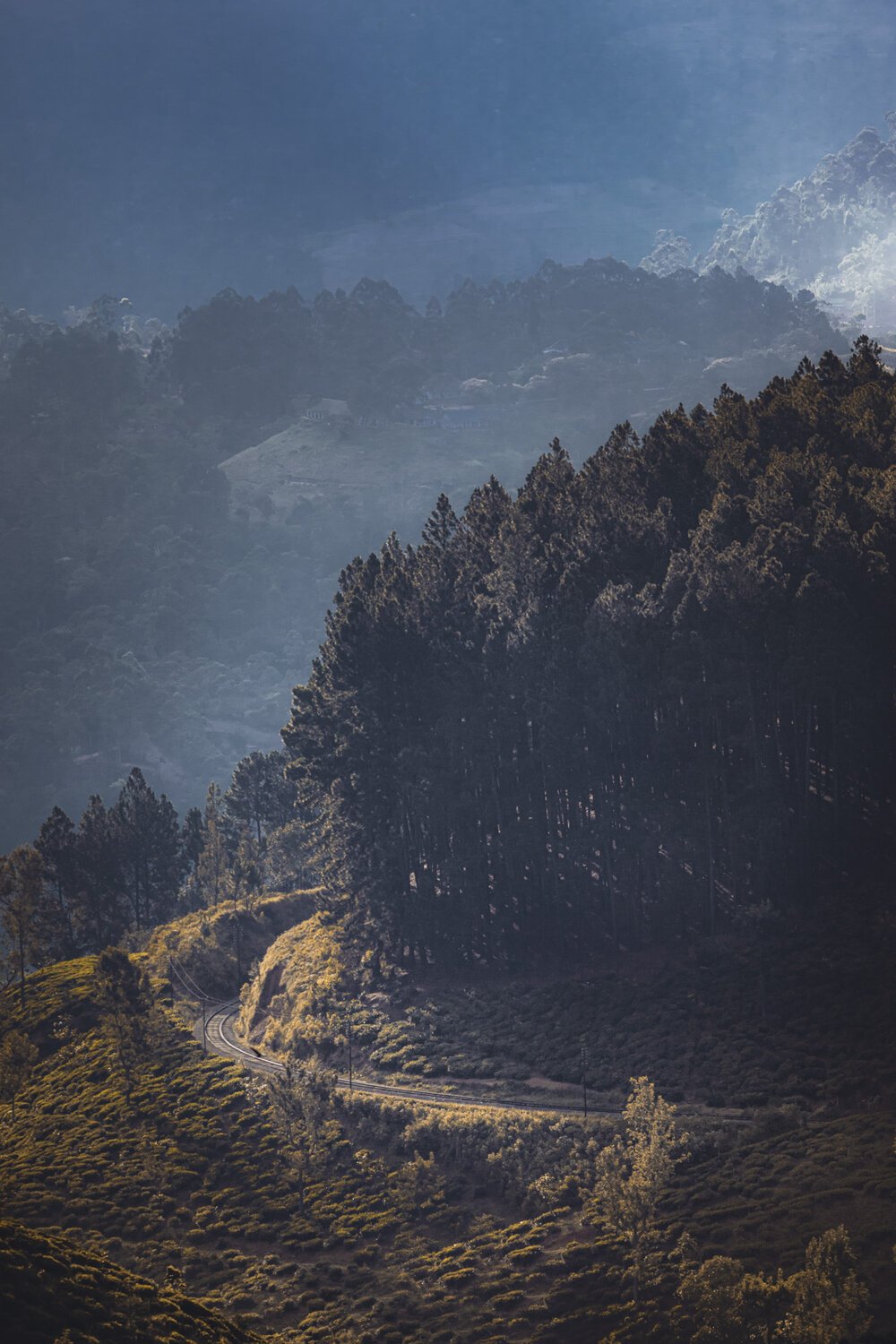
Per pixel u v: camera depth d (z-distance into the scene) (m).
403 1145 154.50
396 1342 122.50
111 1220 150.88
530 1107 154.62
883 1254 108.38
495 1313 122.88
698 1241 119.56
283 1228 147.00
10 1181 159.12
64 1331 112.12
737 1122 138.38
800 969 160.00
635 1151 126.50
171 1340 116.00
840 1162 123.88
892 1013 147.12
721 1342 100.25
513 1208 141.50
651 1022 162.12
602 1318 116.38
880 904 166.25
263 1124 166.38
